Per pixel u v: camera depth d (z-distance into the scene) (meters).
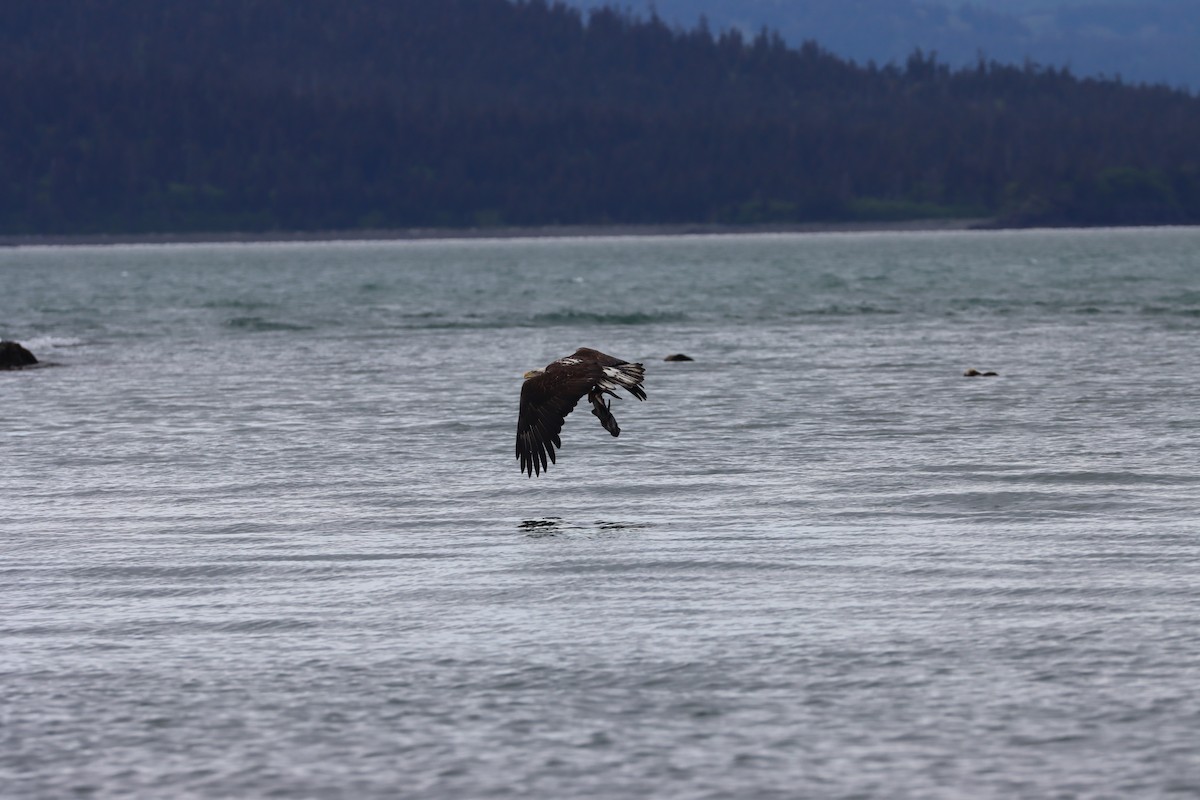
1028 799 33.38
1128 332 174.00
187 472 82.62
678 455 85.31
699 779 34.84
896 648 43.88
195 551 60.53
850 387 119.81
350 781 35.16
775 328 195.50
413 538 62.53
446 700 40.28
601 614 48.72
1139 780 34.12
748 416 102.56
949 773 34.84
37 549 61.47
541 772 35.41
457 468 82.25
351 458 86.88
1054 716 38.00
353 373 140.12
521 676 42.12
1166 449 83.44
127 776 35.69
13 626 48.84
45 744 37.69
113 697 41.03
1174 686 39.84
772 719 38.38
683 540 60.62
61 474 82.69
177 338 192.88
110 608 51.09
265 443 93.94
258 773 35.69
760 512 67.06
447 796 34.25
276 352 167.00
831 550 57.94
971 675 41.28
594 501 70.94
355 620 48.62
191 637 46.97
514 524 65.31
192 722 39.03
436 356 159.00
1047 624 46.09
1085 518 63.84
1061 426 94.50
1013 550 57.22
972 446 86.38
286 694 41.00
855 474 77.12
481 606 50.09
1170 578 51.72
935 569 54.03
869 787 34.22
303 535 63.69
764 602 49.72
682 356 147.12
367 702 40.25
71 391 127.62
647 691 40.66
